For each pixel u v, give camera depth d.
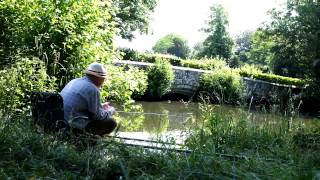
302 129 6.04
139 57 33.12
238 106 7.19
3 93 5.59
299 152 4.82
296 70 33.81
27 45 8.13
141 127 7.96
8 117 4.37
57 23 8.38
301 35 32.94
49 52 8.18
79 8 8.73
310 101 27.14
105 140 4.07
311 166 3.88
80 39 8.63
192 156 3.75
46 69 7.53
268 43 37.84
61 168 3.60
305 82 27.77
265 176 3.51
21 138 3.89
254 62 58.66
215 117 5.92
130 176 3.51
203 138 4.68
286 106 7.36
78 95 5.28
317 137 5.65
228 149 4.71
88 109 5.34
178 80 29.27
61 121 4.71
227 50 72.19
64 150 3.80
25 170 3.44
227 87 27.00
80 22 8.76
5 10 8.22
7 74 6.16
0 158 3.58
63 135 4.32
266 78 31.86
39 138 3.93
